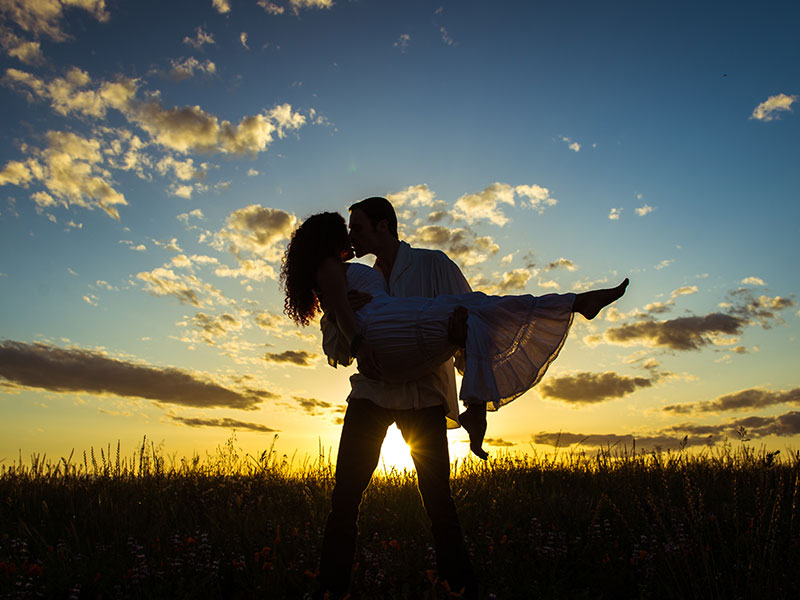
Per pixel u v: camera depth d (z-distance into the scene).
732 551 3.97
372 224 3.60
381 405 3.22
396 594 3.47
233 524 4.98
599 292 3.26
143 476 6.94
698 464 7.00
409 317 3.12
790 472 5.79
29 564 4.09
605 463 7.55
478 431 3.10
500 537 4.57
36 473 6.84
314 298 3.44
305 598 3.26
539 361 3.35
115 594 3.58
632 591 3.60
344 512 3.11
